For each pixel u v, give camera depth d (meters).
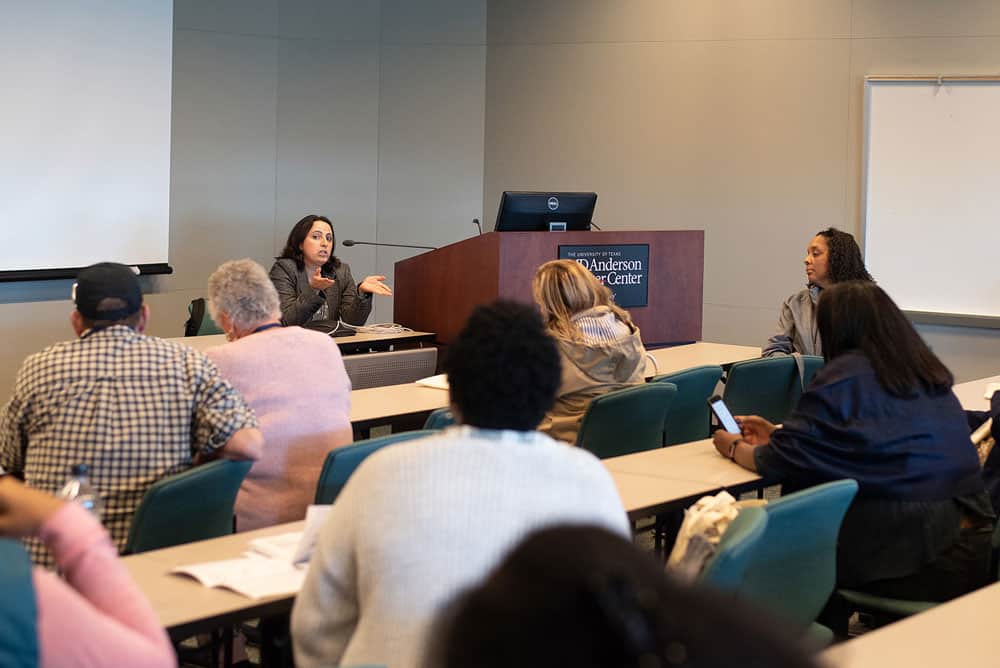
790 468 2.78
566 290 3.73
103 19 6.36
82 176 6.32
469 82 8.15
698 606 0.51
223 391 2.66
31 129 6.07
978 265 6.58
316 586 1.68
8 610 1.07
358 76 8.12
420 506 1.56
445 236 8.23
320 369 3.11
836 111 6.97
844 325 2.81
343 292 5.68
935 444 2.69
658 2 7.50
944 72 6.65
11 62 5.96
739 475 2.88
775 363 4.24
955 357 6.67
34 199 6.11
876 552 2.67
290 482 3.04
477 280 5.21
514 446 1.62
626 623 0.49
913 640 1.79
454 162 8.20
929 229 6.71
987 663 1.70
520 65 7.99
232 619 1.90
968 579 2.69
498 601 0.53
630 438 3.52
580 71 7.79
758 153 7.23
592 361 3.68
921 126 6.70
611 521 1.62
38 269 6.15
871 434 2.68
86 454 2.53
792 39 7.07
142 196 6.63
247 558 2.16
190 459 2.64
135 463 2.55
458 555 1.54
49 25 6.11
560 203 5.32
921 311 6.75
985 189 6.54
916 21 6.71
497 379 1.64
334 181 8.11
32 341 6.25
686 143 7.47
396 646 1.52
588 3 7.73
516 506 1.57
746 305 7.36
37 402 2.56
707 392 4.03
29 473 2.55
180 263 7.59
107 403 2.55
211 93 7.64
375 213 8.21
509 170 8.09
